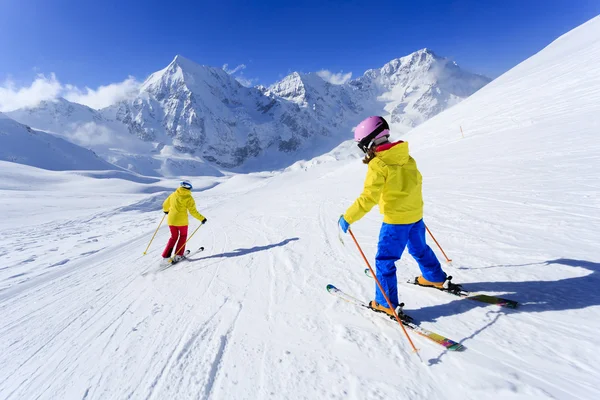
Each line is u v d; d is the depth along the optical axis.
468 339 2.37
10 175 67.75
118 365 2.79
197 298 4.04
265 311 3.33
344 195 11.70
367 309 3.02
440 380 2.02
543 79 23.27
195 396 2.22
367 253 4.72
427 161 13.48
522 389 1.84
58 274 6.80
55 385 2.66
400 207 2.66
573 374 1.89
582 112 12.56
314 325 2.90
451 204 6.22
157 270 5.79
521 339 2.27
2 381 2.85
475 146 13.76
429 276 3.11
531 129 12.99
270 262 5.02
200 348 2.82
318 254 5.03
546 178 6.55
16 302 5.15
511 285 3.01
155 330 3.33
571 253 3.38
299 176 53.28
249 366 2.45
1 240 12.70
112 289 5.09
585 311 2.43
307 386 2.14
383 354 2.36
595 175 6.00
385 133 2.65
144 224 15.17
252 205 15.21
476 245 4.09
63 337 3.57
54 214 22.38
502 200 5.80
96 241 11.15
